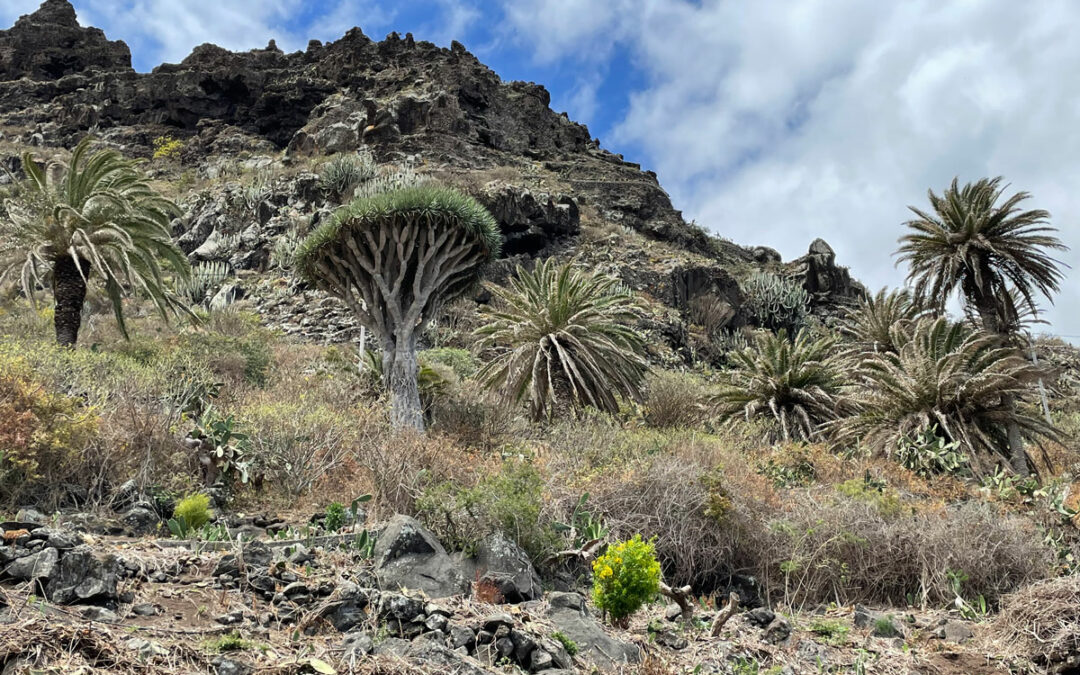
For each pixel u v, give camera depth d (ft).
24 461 20.68
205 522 20.56
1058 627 18.03
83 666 10.25
